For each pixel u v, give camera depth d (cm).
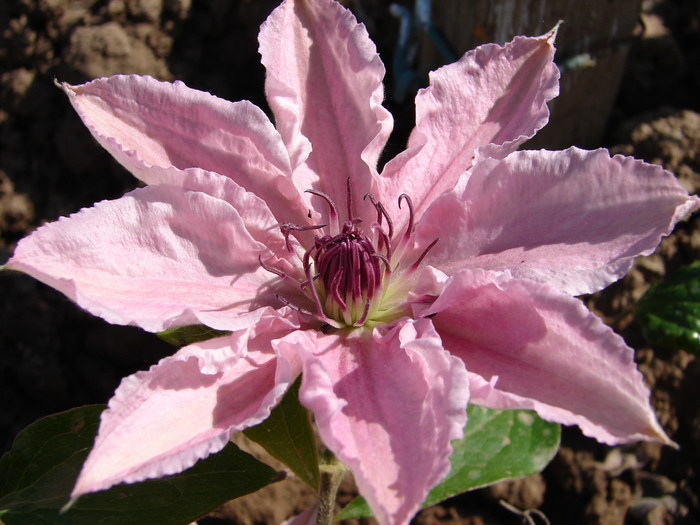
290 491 24
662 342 18
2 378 26
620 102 28
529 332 11
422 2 23
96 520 13
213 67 28
